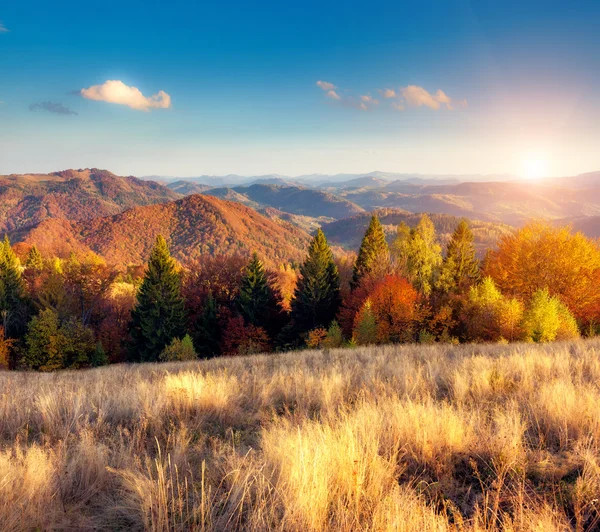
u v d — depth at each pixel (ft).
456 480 11.09
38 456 12.17
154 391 21.01
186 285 151.74
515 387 20.54
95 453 12.51
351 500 9.50
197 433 16.12
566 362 25.29
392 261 119.24
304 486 9.45
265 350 115.24
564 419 13.78
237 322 119.03
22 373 49.85
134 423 16.72
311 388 21.45
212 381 22.54
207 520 8.93
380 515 8.65
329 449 11.30
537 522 8.23
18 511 9.43
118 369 46.65
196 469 12.35
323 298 128.67
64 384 27.76
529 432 14.11
